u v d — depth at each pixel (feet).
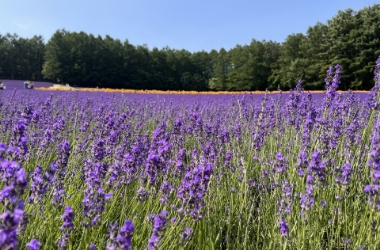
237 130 16.07
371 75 122.52
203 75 254.06
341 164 12.41
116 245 5.17
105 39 229.25
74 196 10.04
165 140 10.94
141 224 8.91
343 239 9.24
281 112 22.22
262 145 15.08
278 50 196.34
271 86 191.42
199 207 8.16
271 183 11.58
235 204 10.93
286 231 7.90
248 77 195.42
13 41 259.80
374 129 11.10
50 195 9.14
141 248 7.94
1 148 7.11
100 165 9.84
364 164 12.01
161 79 222.69
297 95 17.43
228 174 13.02
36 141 14.14
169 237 7.72
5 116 21.49
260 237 10.15
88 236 8.07
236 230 10.11
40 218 8.17
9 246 4.05
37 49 264.31
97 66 211.61
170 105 32.17
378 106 14.75
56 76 205.87
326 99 15.25
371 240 8.13
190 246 8.79
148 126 25.61
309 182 8.79
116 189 9.85
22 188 4.80
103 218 8.75
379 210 7.85
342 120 14.74
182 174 11.07
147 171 9.30
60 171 9.40
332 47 134.62
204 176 8.32
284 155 15.03
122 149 12.25
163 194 9.50
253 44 200.54
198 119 16.28
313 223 9.37
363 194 10.78
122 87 213.66
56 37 207.31
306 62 152.97
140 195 8.90
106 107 28.45
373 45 123.95
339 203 9.37
